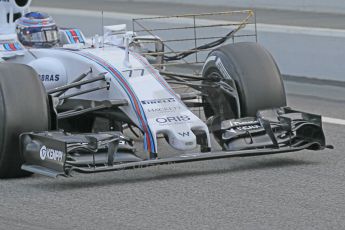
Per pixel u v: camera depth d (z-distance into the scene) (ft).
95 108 44.39
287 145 45.37
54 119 44.29
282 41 79.87
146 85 44.96
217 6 113.50
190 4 116.37
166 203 39.11
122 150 43.11
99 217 37.19
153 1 121.19
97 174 44.55
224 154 43.09
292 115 46.55
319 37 76.79
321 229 35.29
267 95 47.47
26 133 42.70
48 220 36.88
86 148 41.24
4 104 42.80
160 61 53.21
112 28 53.88
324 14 100.99
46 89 47.67
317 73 77.46
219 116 46.52
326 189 41.29
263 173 44.45
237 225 35.86
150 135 42.65
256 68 47.83
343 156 48.21
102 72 45.57
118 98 44.83
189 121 43.80
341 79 75.66
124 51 48.16
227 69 48.24
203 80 49.93
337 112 62.90
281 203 38.99
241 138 45.65
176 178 43.52
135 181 43.04
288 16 100.07
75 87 46.21
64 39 52.29
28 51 49.55
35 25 49.88
